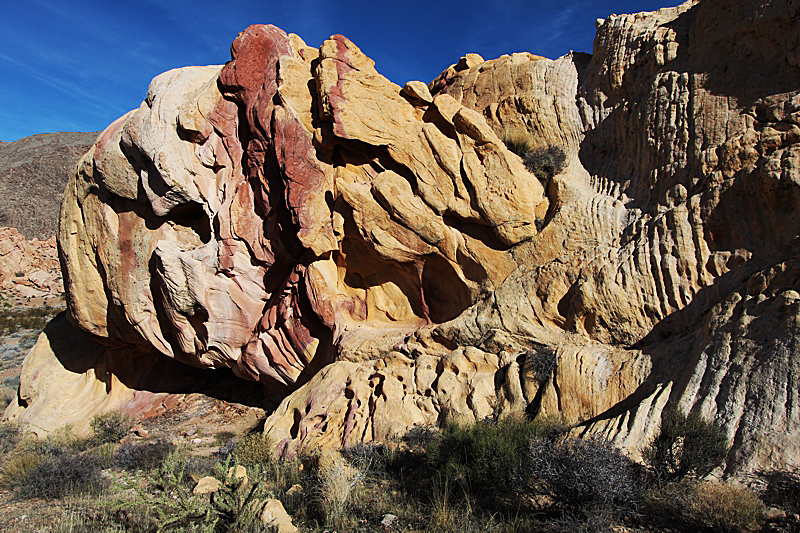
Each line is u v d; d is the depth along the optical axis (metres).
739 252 8.92
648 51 12.47
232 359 16.36
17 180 91.06
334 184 14.30
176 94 15.73
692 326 8.99
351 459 9.77
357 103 13.38
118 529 7.10
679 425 6.84
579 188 12.23
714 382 7.50
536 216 12.37
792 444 6.28
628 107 12.56
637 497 6.43
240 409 17.84
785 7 9.77
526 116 13.86
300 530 7.18
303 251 15.09
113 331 18.41
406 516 7.17
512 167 12.49
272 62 15.11
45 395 20.25
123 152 16.17
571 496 6.41
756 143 9.38
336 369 13.28
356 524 7.14
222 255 15.50
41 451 14.68
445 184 13.00
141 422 18.09
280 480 9.40
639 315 9.63
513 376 10.28
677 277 9.41
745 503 5.74
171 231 16.70
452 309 13.38
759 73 10.11
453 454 8.30
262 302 16.03
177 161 15.43
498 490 7.48
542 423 8.84
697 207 9.64
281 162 14.20
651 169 11.20
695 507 6.06
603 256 10.58
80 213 17.67
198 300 15.59
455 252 13.00
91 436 16.83
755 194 9.02
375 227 13.49
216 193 15.91
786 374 6.82
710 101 10.58
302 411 13.05
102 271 17.67
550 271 11.21
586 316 10.22
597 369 9.32
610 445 6.96
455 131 13.26
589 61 14.77
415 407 11.24
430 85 18.11
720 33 10.98
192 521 6.57
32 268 52.62
